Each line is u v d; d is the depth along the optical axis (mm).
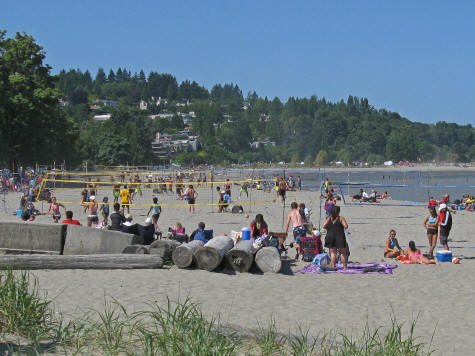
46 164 59344
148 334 5961
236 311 9078
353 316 9094
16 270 11359
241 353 6238
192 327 6215
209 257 12242
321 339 7371
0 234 13391
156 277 11352
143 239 14648
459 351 7469
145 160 144500
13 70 55500
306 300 10070
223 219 24875
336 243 12812
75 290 9898
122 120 178875
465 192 63219
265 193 48031
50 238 13242
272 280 11633
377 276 12320
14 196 37562
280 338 7008
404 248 16609
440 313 9406
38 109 54156
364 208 31406
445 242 14602
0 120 52406
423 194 59062
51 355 5637
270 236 13648
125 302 9109
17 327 6320
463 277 12352
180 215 26641
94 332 6492
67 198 37844
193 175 66875
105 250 13078
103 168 105750
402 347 6738
